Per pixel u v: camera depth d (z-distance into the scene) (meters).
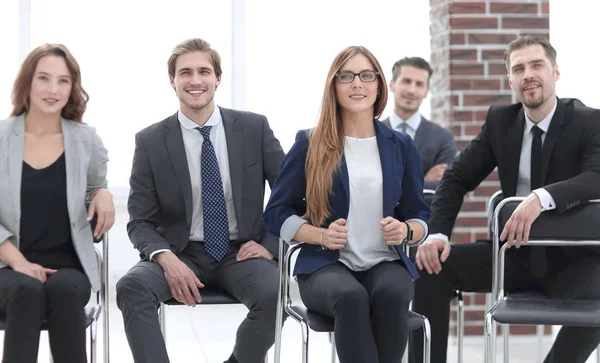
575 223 3.58
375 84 3.25
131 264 6.66
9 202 3.37
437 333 3.83
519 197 3.65
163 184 3.64
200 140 3.71
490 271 3.88
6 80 6.46
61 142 3.47
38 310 3.13
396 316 2.98
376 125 3.32
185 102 3.64
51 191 3.41
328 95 3.26
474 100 5.45
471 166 4.05
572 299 3.62
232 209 3.70
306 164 3.27
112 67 6.59
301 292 3.21
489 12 5.42
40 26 6.51
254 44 6.74
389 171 3.24
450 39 5.43
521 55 3.82
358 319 2.93
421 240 3.27
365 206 3.24
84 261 3.39
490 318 3.26
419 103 5.54
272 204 3.29
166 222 3.69
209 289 3.67
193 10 6.66
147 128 3.75
